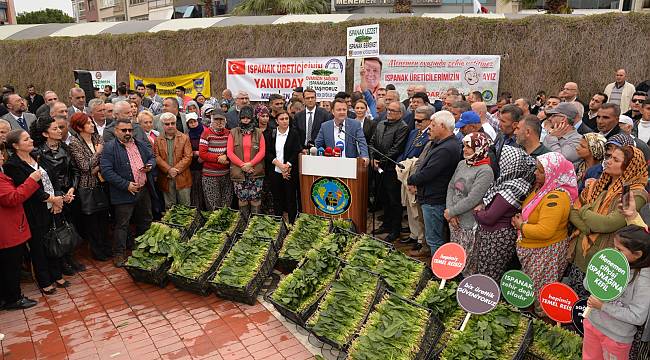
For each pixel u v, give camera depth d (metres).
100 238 5.52
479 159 3.92
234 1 33.44
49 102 7.50
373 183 6.36
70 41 12.30
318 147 5.82
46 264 4.57
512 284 3.30
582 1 20.50
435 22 9.91
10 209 4.11
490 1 27.39
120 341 3.76
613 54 9.24
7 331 3.94
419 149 5.34
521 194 3.61
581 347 3.06
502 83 9.85
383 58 10.02
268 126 6.03
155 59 11.83
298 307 3.82
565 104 4.64
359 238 4.67
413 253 5.36
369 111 7.88
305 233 4.89
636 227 2.49
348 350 3.22
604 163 3.48
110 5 49.31
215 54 11.38
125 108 5.54
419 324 3.20
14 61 12.75
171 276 4.51
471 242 4.05
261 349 3.59
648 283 2.46
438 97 10.00
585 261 3.39
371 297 3.67
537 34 9.54
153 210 6.19
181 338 3.77
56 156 4.74
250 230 5.07
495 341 3.12
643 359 2.67
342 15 11.27
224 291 4.29
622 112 8.65
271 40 10.95
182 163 5.76
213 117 5.81
